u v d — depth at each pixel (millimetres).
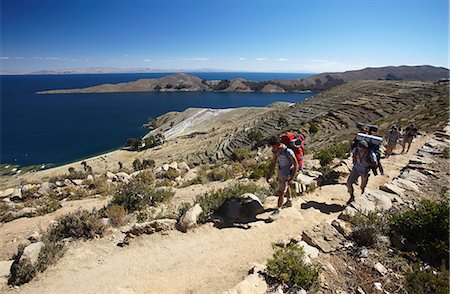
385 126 34969
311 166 11930
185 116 157875
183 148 81688
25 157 93125
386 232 5375
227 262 5492
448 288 3664
